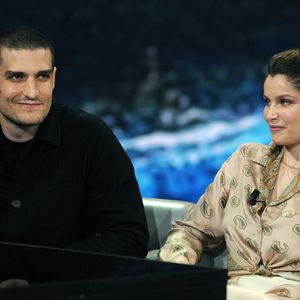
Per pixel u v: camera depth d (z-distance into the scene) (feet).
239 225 21.17
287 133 20.48
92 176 22.03
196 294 14.57
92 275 15.20
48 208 21.74
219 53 61.16
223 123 58.80
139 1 61.62
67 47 62.23
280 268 20.61
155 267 15.07
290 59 20.33
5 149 21.91
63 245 22.00
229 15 61.11
